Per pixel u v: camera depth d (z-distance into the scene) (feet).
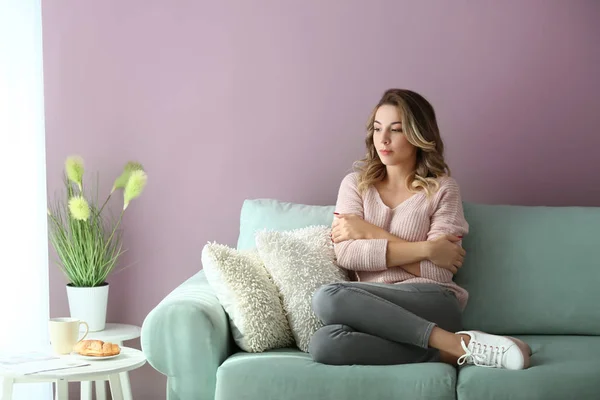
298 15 10.94
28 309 10.34
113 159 11.09
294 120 11.00
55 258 11.03
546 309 9.24
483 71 10.90
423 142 9.18
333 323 7.90
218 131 11.03
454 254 8.87
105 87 11.04
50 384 10.68
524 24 10.85
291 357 7.80
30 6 10.44
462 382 7.34
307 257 8.54
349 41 10.92
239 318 8.12
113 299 11.14
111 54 11.03
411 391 7.31
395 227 9.12
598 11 10.80
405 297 8.18
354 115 10.96
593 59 10.85
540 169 10.96
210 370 7.74
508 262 9.41
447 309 8.29
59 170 11.09
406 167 9.46
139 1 10.99
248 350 8.14
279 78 10.98
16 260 10.21
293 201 11.05
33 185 10.44
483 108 10.93
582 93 10.89
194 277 9.65
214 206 11.07
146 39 11.02
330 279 8.57
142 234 11.10
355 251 8.82
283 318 8.39
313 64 10.96
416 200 9.18
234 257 8.32
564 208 9.80
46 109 11.05
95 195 11.09
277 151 11.03
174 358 7.75
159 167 11.08
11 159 10.19
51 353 8.33
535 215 9.69
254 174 11.05
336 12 10.91
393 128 9.25
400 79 10.94
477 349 7.71
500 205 9.90
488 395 7.27
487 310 9.29
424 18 10.89
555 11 10.83
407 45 10.91
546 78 10.89
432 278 8.82
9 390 7.75
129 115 11.06
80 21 11.01
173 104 11.04
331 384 7.39
